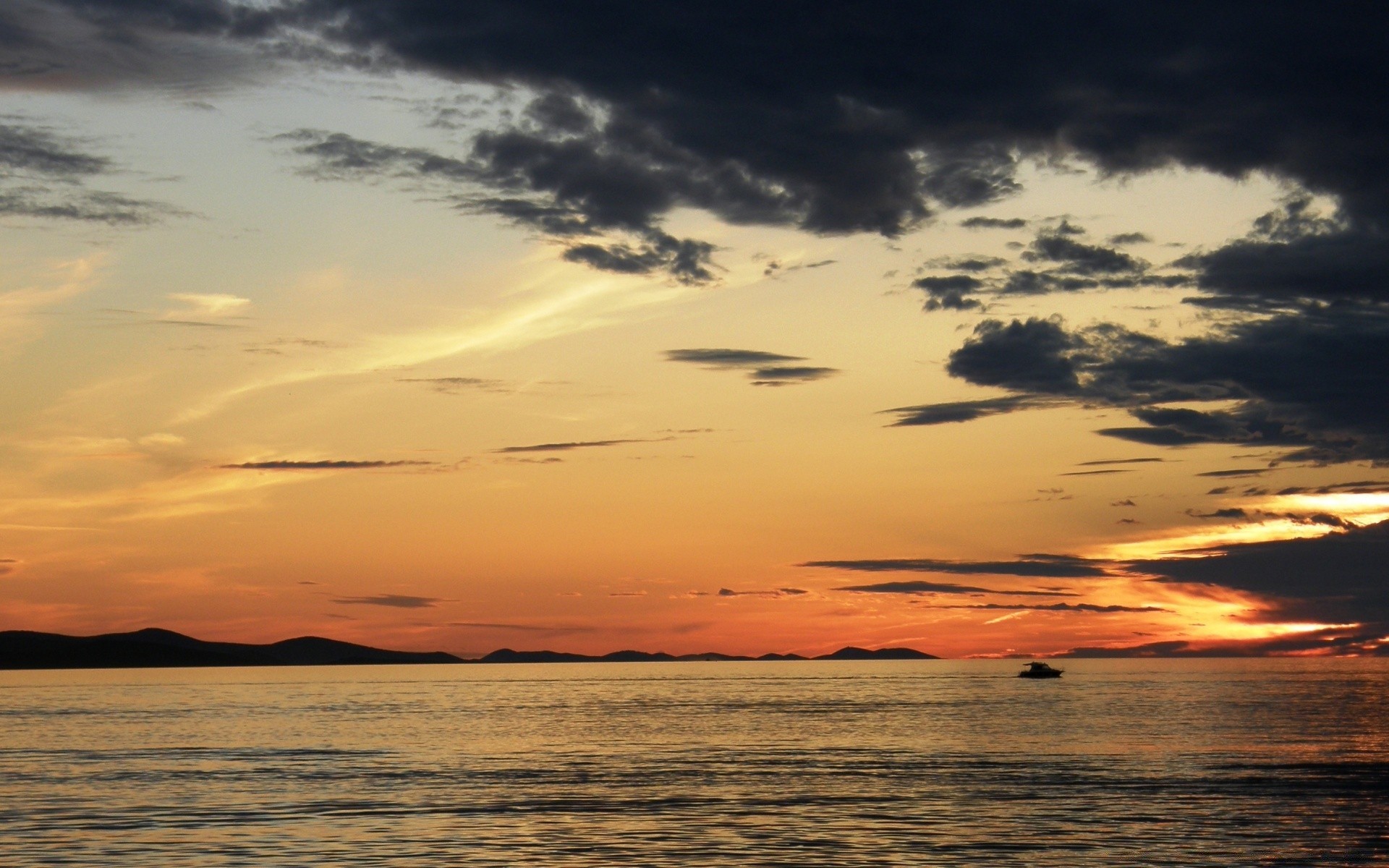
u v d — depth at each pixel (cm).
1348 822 6625
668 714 18162
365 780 8794
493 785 8506
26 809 7294
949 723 15062
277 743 12269
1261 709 17825
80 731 13988
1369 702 19850
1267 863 5609
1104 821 6694
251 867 5528
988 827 6494
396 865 5578
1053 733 13050
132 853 5872
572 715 17900
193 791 8206
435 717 17425
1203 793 7844
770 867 5534
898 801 7544
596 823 6694
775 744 11994
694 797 7781
